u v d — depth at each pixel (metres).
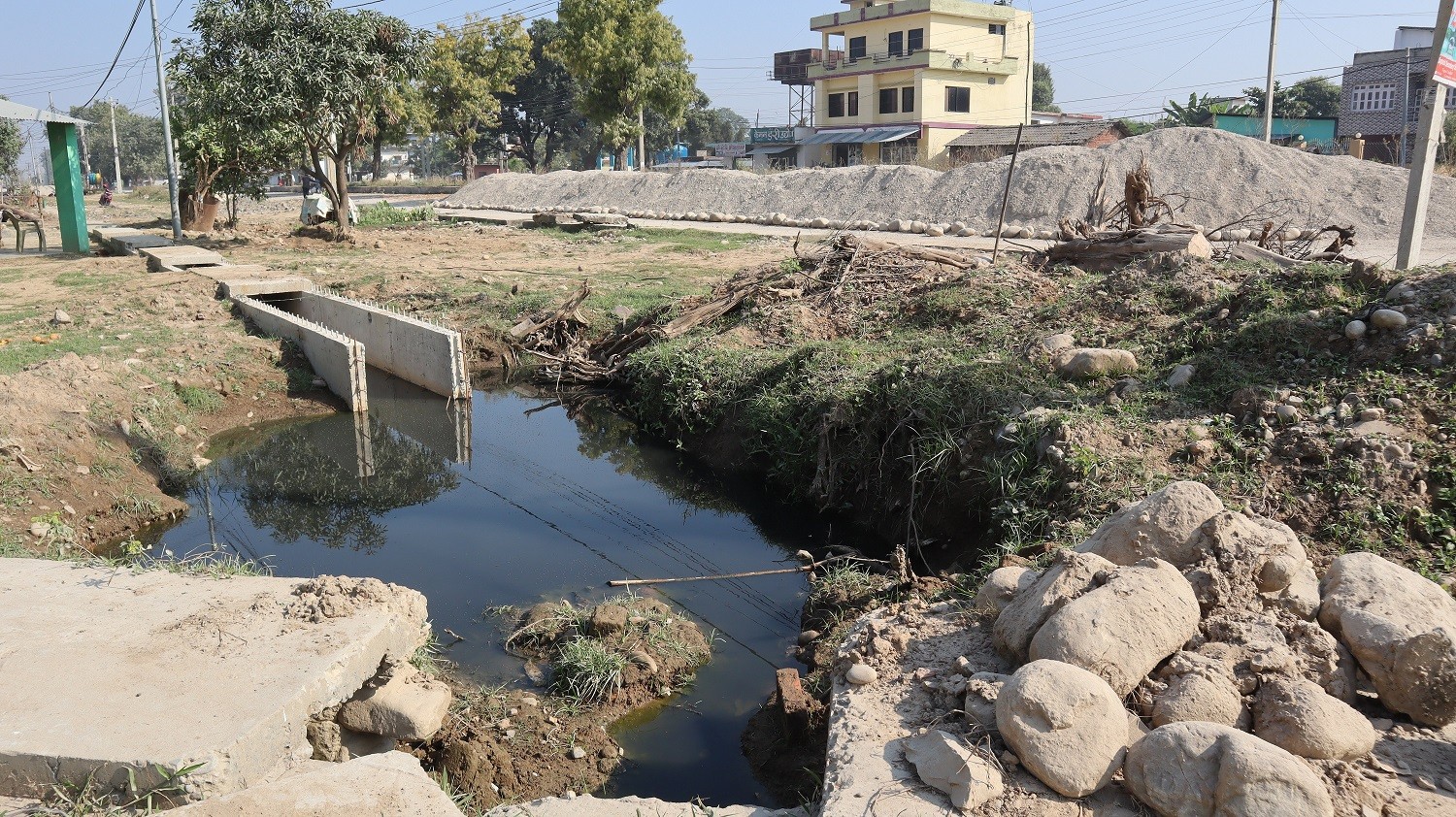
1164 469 6.37
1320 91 54.44
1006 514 6.75
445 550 8.17
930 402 8.11
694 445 10.74
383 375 13.91
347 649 4.37
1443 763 3.56
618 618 6.32
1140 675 3.79
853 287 12.28
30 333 12.52
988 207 24.77
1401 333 6.88
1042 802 3.42
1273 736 3.52
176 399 11.09
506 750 5.20
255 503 9.41
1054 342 8.59
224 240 23.12
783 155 54.84
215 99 20.75
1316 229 20.47
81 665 4.21
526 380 13.67
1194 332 8.05
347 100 21.84
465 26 49.44
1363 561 4.30
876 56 47.44
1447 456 5.75
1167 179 23.14
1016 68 47.72
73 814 3.53
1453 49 9.05
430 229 28.02
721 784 5.02
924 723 3.98
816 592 6.98
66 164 20.67
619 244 22.92
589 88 44.22
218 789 3.62
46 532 7.59
